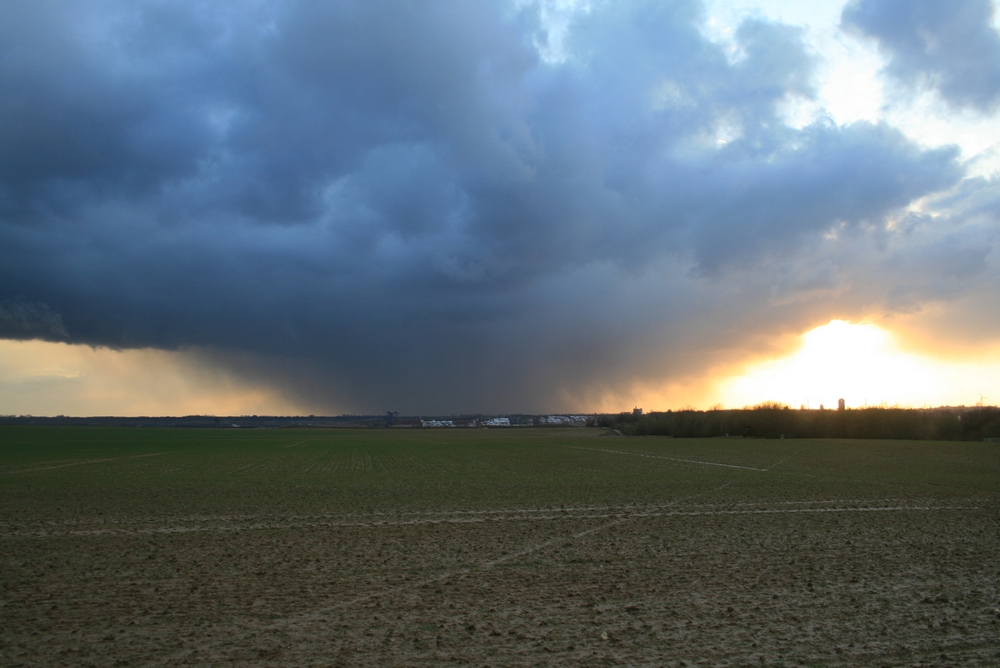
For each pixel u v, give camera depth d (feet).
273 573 51.67
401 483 132.36
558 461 203.31
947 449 250.37
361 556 58.59
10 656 33.01
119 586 47.52
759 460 200.03
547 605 42.16
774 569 52.65
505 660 32.32
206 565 54.80
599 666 31.50
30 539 68.13
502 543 65.05
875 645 34.37
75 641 35.27
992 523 77.00
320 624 38.24
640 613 40.29
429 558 57.57
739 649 33.78
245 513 87.86
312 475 153.38
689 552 60.03
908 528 73.46
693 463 189.98
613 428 602.44
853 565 54.03
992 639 35.24
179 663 32.07
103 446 314.35
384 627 37.65
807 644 34.53
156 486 125.80
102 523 79.20
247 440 410.11
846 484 125.08
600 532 71.61
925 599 43.27
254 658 32.73
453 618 39.40
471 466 183.62
